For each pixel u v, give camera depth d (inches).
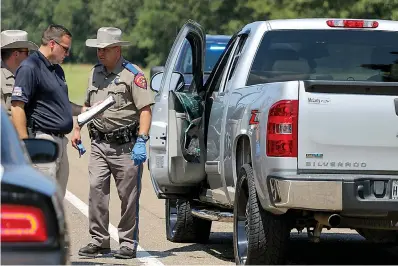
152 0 7332.7
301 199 815.1
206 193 1048.8
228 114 964.6
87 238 1154.7
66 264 515.8
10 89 1009.5
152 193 1647.4
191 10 7037.4
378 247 1106.1
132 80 1006.4
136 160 997.2
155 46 7490.2
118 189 1015.0
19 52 1013.2
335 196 812.6
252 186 875.4
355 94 831.7
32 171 527.5
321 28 995.3
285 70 979.9
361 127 829.8
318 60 988.6
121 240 1015.6
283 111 827.4
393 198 821.2
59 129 928.9
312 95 828.6
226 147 962.1
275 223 864.9
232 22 6535.4
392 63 999.6
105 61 1008.2
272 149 833.5
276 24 992.9
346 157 830.5
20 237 486.0
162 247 1106.7
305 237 1186.0
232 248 1101.1
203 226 1125.7
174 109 1045.8
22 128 915.4
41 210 491.5
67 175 949.8
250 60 979.3
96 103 987.3
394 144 832.9
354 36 998.4
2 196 485.4
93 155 1019.9
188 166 1041.5
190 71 1181.7
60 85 931.3
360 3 5359.3
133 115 1013.2
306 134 826.8
